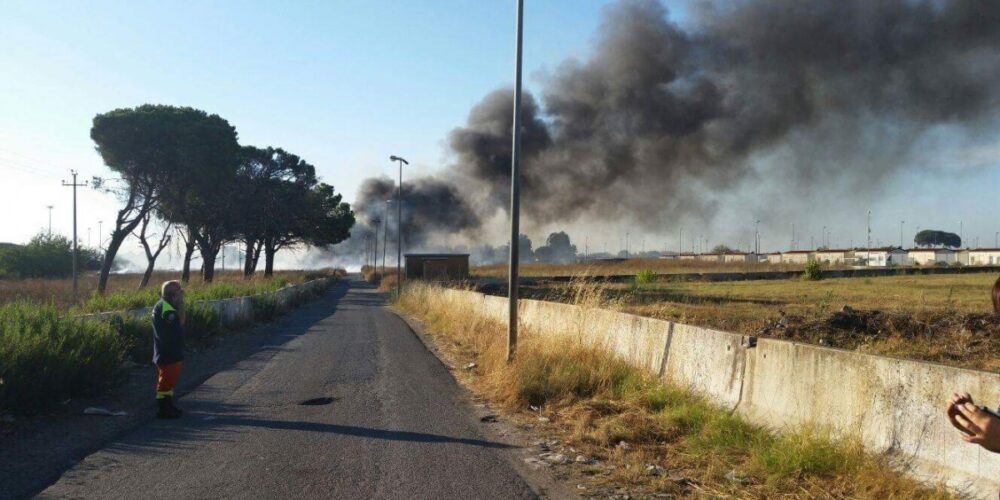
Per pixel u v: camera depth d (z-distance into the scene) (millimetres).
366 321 25438
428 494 5273
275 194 59125
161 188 40188
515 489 5438
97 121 37031
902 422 5352
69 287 40469
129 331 12625
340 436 7176
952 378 4992
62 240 65562
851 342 13781
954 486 4766
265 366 12688
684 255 128000
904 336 13867
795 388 6562
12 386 7852
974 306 22312
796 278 52000
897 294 30812
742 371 7504
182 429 7492
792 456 5680
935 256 88875
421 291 33406
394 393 9812
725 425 6898
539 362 9781
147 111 38188
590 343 10547
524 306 16391
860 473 5227
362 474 5789
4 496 5168
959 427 2725
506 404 8898
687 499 5293
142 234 40781
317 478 5660
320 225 72188
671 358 9125
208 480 5590
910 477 5078
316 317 28094
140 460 6211
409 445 6809
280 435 7211
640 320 10266
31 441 6895
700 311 21469
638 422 7539
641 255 162750
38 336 8875
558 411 8461
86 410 8305
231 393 9805
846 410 5891
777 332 14922
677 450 6629
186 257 49656
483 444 6895
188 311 15961
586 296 12836
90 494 5223
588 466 6156
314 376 11438
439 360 13703
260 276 53188
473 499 5172
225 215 51719
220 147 41156
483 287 43031
